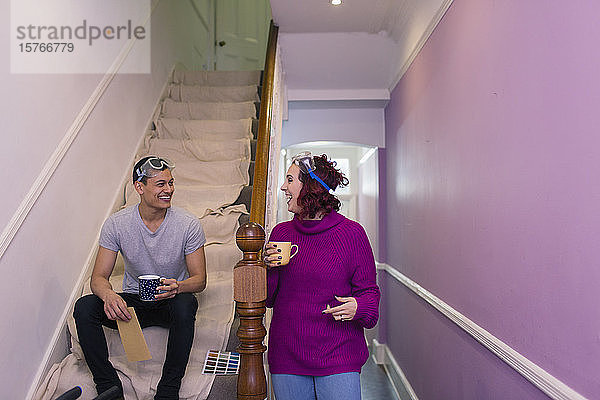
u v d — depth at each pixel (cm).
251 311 187
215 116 423
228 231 313
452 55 279
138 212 238
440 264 311
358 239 212
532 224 182
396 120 468
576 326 153
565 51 158
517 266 195
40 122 231
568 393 155
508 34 201
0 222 199
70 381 226
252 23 635
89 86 287
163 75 441
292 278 211
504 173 207
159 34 429
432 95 325
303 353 206
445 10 291
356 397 205
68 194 257
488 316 228
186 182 358
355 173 809
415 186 382
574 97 153
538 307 178
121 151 337
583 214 148
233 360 243
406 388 419
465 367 267
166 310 236
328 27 432
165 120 399
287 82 493
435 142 319
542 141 174
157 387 220
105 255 235
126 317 214
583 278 149
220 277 289
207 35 609
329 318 208
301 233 216
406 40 405
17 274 210
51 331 236
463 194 262
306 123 538
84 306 221
